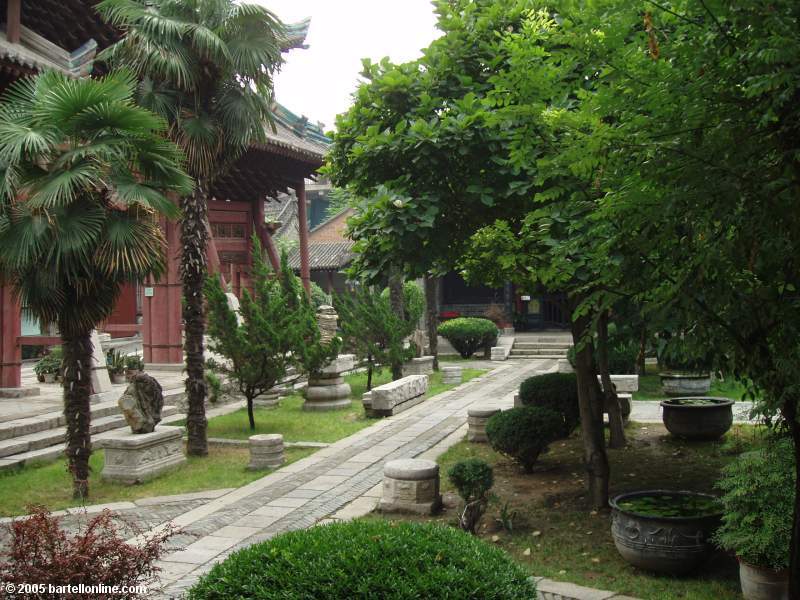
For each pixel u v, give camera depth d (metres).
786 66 3.86
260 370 14.21
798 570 4.68
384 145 8.12
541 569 6.88
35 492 10.34
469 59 8.76
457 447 12.41
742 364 4.77
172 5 12.25
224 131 12.83
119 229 9.35
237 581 4.23
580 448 11.97
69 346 10.00
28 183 9.12
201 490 10.44
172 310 20.39
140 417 11.14
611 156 4.56
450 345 32.16
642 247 4.64
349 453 12.49
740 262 4.33
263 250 24.19
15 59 12.31
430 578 4.18
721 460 10.63
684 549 6.44
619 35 4.73
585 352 8.81
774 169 4.21
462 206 8.52
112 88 9.55
